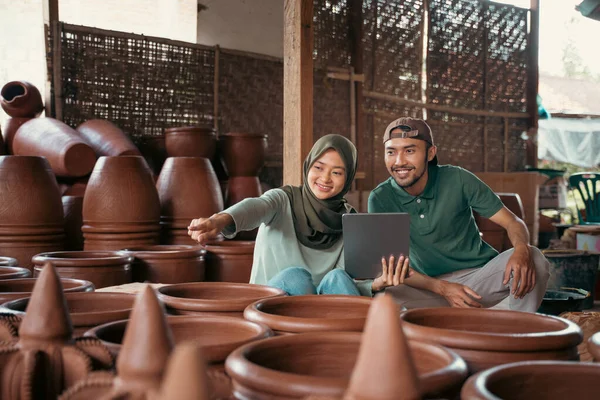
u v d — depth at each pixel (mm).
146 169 3641
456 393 996
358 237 2250
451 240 3041
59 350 1098
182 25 8078
